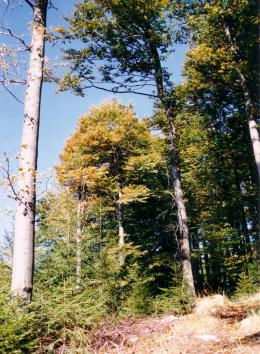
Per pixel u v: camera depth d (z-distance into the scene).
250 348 5.96
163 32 15.34
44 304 6.75
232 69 15.61
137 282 13.32
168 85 15.64
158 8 14.52
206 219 22.00
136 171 23.00
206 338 7.12
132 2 14.39
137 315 11.15
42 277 10.61
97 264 13.20
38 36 7.80
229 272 19.75
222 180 22.11
